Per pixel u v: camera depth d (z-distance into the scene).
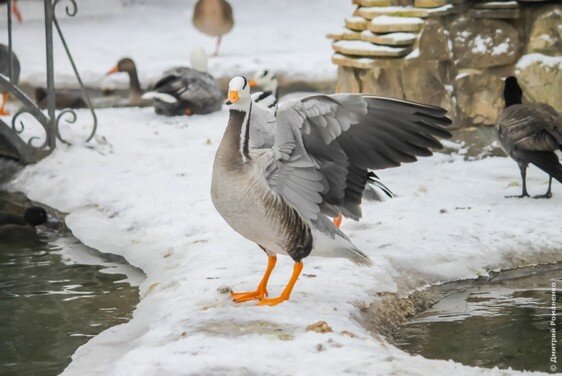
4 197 16.77
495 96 17.64
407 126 9.65
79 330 10.95
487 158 17.41
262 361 8.81
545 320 10.84
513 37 17.61
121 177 16.30
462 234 13.04
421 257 12.30
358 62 17.94
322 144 9.76
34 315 11.45
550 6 17.42
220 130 19.86
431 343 10.20
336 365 8.72
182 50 29.72
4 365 9.93
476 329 10.59
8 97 23.23
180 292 10.92
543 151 14.18
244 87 9.68
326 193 9.98
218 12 28.16
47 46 17.88
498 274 12.27
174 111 21.30
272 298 10.36
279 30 33.12
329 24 34.41
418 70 17.62
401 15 17.70
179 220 13.90
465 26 17.56
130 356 9.09
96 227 14.41
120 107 23.19
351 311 10.34
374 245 12.52
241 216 9.82
